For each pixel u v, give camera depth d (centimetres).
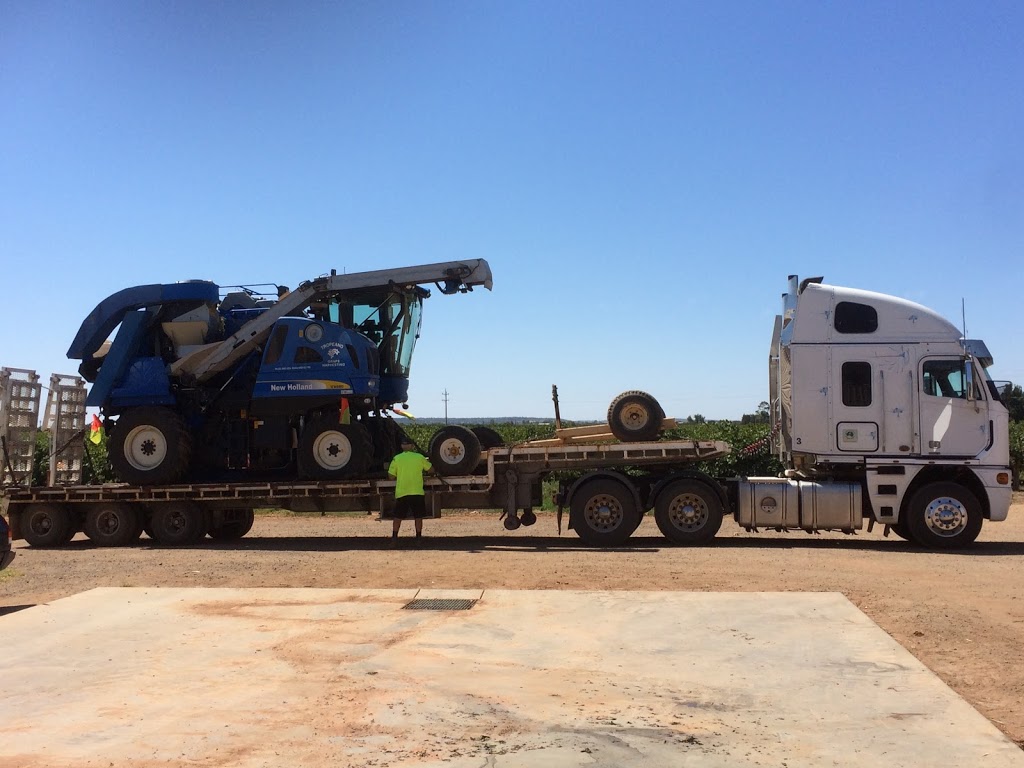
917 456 1434
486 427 1694
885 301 1459
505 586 1089
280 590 999
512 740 519
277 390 1589
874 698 592
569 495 1509
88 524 1670
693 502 1504
